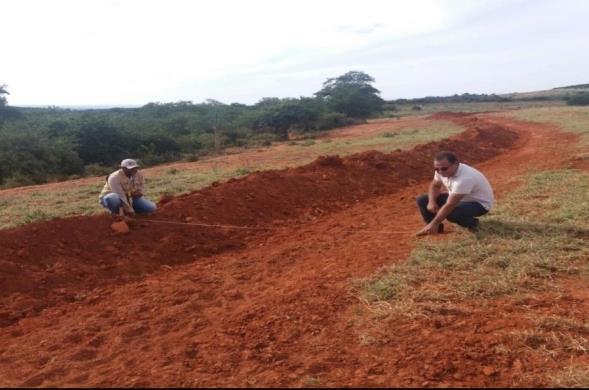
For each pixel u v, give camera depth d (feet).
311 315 15.92
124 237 24.94
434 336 14.17
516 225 24.04
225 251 25.76
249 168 56.49
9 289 19.83
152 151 96.94
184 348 14.25
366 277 18.75
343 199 37.42
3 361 14.38
